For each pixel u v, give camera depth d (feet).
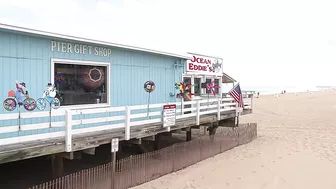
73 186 26.18
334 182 31.58
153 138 33.83
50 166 34.53
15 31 25.38
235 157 40.63
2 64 25.38
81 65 31.86
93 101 33.12
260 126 69.77
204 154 40.04
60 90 29.89
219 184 30.91
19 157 21.63
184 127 38.27
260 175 33.55
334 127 67.41
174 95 45.19
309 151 43.16
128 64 37.04
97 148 39.83
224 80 63.46
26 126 22.33
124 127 30.83
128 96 37.11
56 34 27.81
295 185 30.86
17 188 28.58
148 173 31.50
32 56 27.43
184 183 31.04
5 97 25.57
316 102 145.59
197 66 50.29
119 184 28.58
